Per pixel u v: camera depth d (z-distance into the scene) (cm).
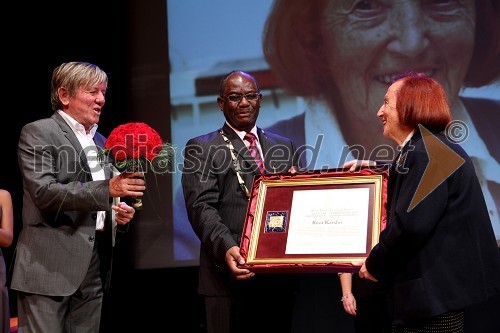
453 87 410
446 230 200
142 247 435
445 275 196
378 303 270
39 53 446
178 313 438
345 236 226
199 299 438
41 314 238
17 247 247
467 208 202
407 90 213
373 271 205
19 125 445
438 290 195
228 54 439
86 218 246
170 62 446
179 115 443
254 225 240
